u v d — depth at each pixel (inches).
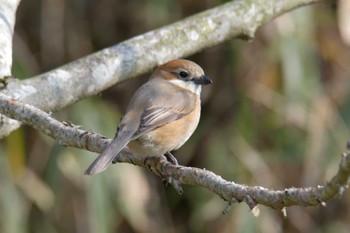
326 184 188.5
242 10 340.8
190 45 328.5
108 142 259.3
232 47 477.4
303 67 453.7
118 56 314.2
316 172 461.7
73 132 259.4
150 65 320.2
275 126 481.4
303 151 474.9
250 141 474.3
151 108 289.6
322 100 466.0
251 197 206.5
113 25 503.5
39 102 293.3
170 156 298.7
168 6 475.2
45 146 465.1
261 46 466.9
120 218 485.1
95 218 432.1
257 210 206.8
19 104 263.9
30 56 478.0
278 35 450.9
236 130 475.8
